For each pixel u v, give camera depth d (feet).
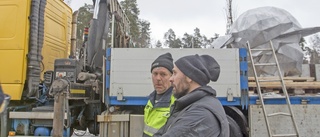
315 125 15.31
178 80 6.37
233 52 15.48
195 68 6.26
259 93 14.67
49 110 16.30
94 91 17.83
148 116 9.20
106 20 19.45
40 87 17.34
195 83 6.32
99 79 18.90
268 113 15.35
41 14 16.72
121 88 15.72
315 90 17.04
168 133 5.70
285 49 19.47
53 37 19.25
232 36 21.03
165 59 9.07
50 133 16.31
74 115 17.49
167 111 8.48
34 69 16.19
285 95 14.69
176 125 5.76
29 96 16.12
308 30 19.80
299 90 16.67
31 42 16.12
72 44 22.15
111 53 15.89
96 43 19.02
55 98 13.29
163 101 8.76
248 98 15.29
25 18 16.10
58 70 17.29
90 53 19.03
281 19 19.71
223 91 15.34
